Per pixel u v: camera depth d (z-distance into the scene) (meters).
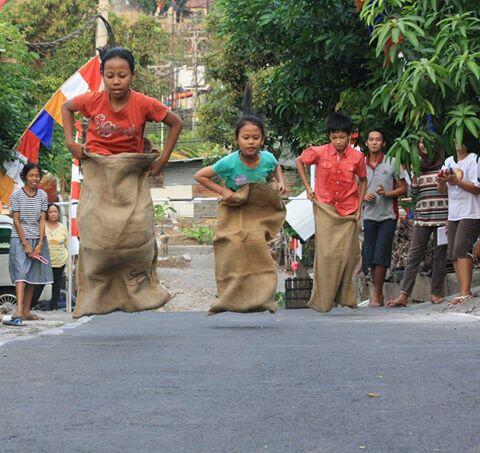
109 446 3.90
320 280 11.52
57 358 6.64
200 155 62.25
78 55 49.81
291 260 33.31
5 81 22.58
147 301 8.18
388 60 10.41
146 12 81.19
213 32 38.72
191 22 78.19
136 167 8.12
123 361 6.44
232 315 12.54
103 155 8.14
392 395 4.98
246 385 5.36
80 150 8.19
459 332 8.26
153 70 62.25
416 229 13.58
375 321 9.99
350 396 4.96
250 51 16.50
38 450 3.84
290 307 15.92
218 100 33.34
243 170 9.55
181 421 4.38
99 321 11.88
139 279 8.19
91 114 8.21
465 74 9.66
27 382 5.54
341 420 4.36
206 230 53.66
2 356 6.76
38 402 4.89
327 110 16.42
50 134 19.09
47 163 23.80
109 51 8.16
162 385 5.38
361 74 15.93
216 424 4.31
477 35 10.13
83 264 8.19
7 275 17.45
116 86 8.08
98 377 5.71
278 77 16.20
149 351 7.04
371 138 14.12
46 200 12.62
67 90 18.75
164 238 46.91
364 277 18.89
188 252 48.47
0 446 3.92
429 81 9.85
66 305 16.80
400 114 9.90
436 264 13.39
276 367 6.05
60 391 5.21
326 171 11.53
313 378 5.58
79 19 50.44
